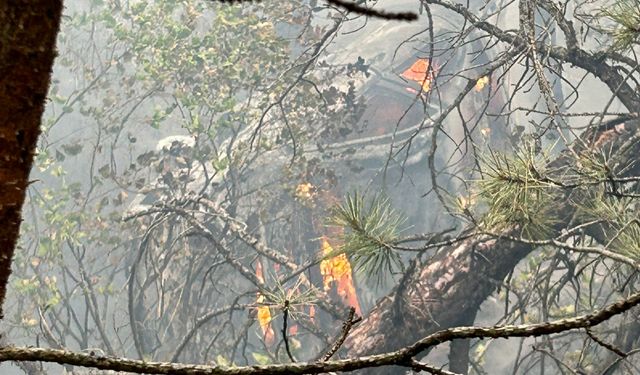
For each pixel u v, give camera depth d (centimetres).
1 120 123
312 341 1362
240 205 1405
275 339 1347
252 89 1308
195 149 1307
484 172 533
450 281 827
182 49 1277
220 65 1276
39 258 1270
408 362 159
